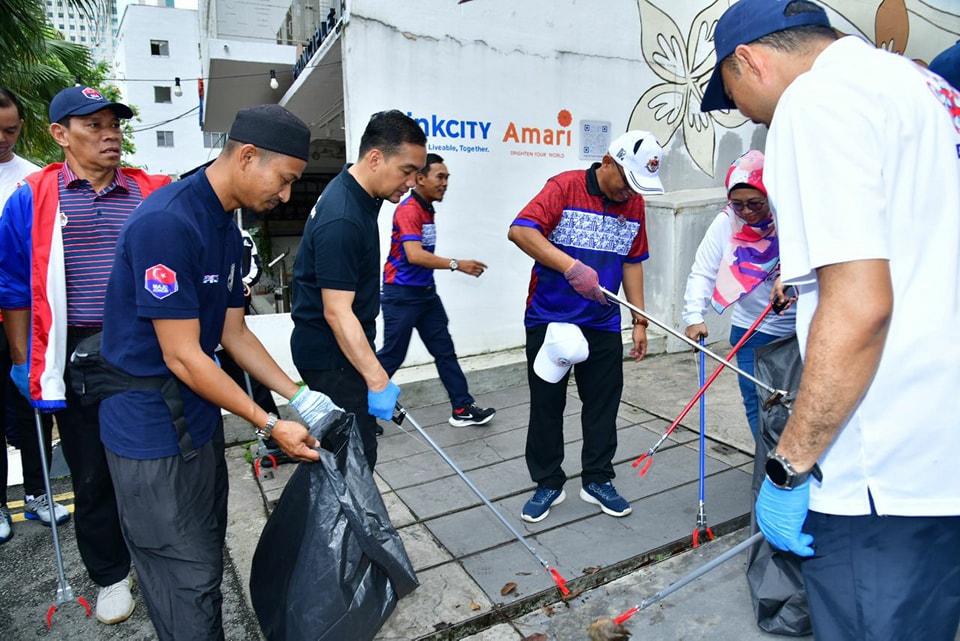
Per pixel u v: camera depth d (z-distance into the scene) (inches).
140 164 1293.1
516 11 179.3
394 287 143.6
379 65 164.1
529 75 184.1
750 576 88.5
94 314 87.1
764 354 82.9
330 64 203.0
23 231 87.0
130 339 66.1
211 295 67.8
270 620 71.1
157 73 1280.8
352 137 163.8
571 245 104.4
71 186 87.5
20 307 91.0
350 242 79.4
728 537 107.6
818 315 44.3
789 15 51.9
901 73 46.5
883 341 43.3
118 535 89.4
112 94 652.1
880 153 43.9
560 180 103.8
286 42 322.3
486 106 179.3
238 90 335.3
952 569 50.1
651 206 210.1
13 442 125.1
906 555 49.1
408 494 123.0
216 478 77.4
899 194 45.1
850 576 50.6
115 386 66.7
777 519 50.9
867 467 48.3
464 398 155.6
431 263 139.5
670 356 208.7
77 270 86.9
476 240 184.7
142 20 1247.5
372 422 91.7
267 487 128.2
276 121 64.5
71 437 82.1
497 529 109.6
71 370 70.0
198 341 64.5
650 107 207.6
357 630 66.9
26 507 120.2
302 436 67.8
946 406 46.9
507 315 193.0
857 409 48.1
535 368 106.3
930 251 46.1
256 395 131.3
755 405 109.2
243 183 65.7
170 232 61.6
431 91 171.5
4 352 109.0
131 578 101.7
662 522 110.0
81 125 85.7
